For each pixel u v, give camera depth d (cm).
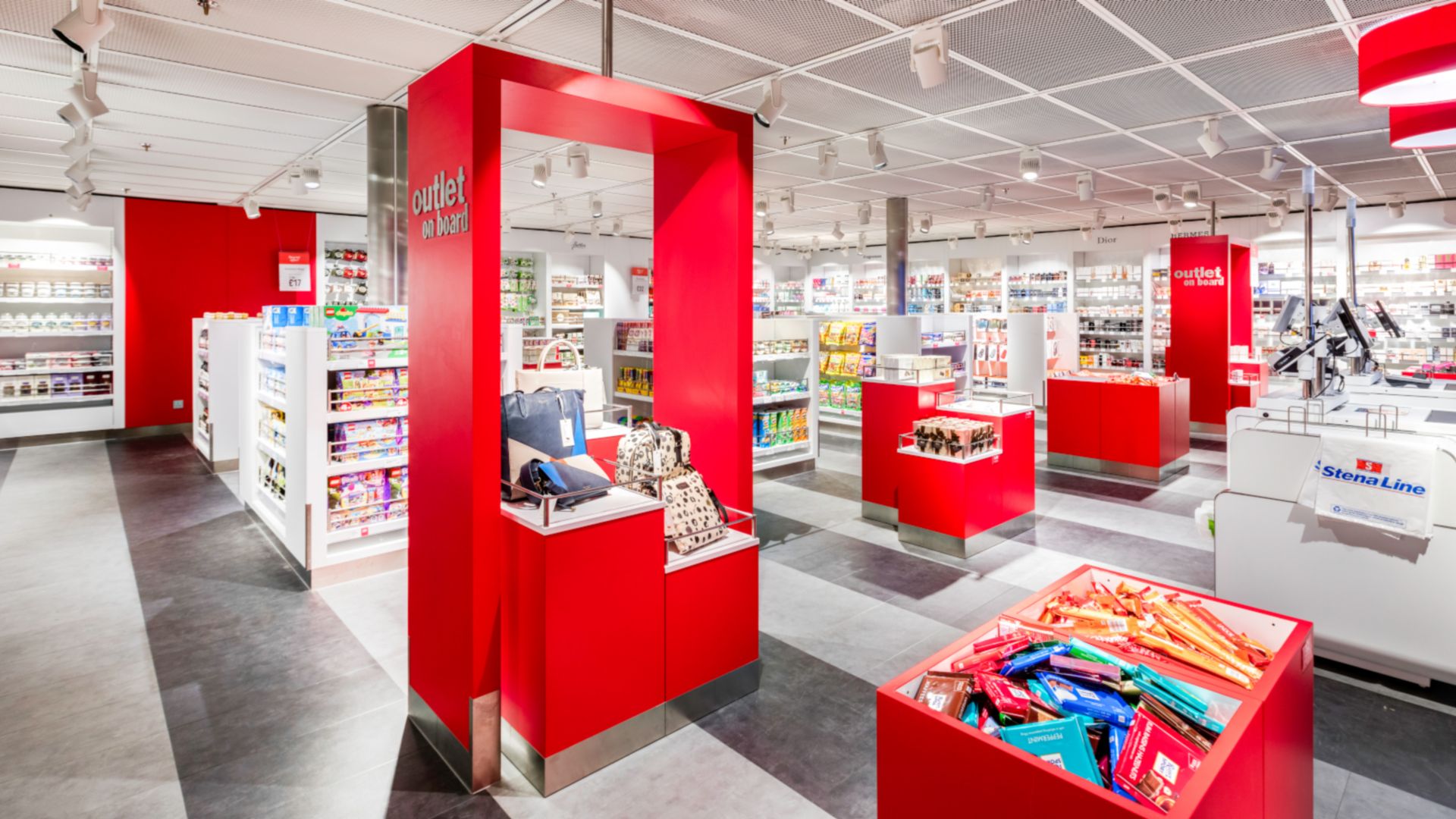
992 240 1548
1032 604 249
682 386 398
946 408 637
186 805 276
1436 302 1101
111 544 596
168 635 427
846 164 837
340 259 1247
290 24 431
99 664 391
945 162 827
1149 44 461
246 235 1158
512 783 289
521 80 280
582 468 335
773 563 548
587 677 289
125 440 1080
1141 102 586
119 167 848
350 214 1235
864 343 1052
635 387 845
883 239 1681
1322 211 1059
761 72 520
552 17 422
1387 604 355
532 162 835
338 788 286
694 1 399
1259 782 180
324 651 408
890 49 473
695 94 570
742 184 361
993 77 527
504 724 305
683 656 325
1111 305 1441
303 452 503
